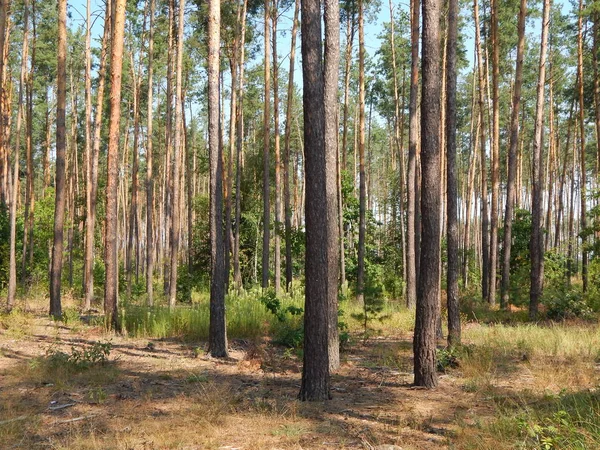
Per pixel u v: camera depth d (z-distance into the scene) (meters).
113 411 6.60
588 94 28.94
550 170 32.06
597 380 7.96
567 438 4.93
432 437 5.64
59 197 16.11
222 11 24.83
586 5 24.12
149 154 22.58
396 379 8.77
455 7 11.22
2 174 25.72
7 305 16.67
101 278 28.77
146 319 13.79
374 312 13.98
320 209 7.25
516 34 27.75
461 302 19.36
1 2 13.04
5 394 7.33
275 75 23.58
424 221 8.21
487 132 41.28
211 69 10.67
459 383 8.38
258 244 31.27
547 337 11.61
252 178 31.62
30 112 25.72
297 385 8.31
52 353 9.61
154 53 28.89
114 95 13.99
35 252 27.42
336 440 5.54
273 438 5.62
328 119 9.49
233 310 14.35
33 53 25.39
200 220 33.00
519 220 26.45
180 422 6.11
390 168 48.41
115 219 14.05
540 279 18.61
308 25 7.23
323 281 7.32
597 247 19.02
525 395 7.27
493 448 5.09
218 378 8.70
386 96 40.88
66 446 5.23
